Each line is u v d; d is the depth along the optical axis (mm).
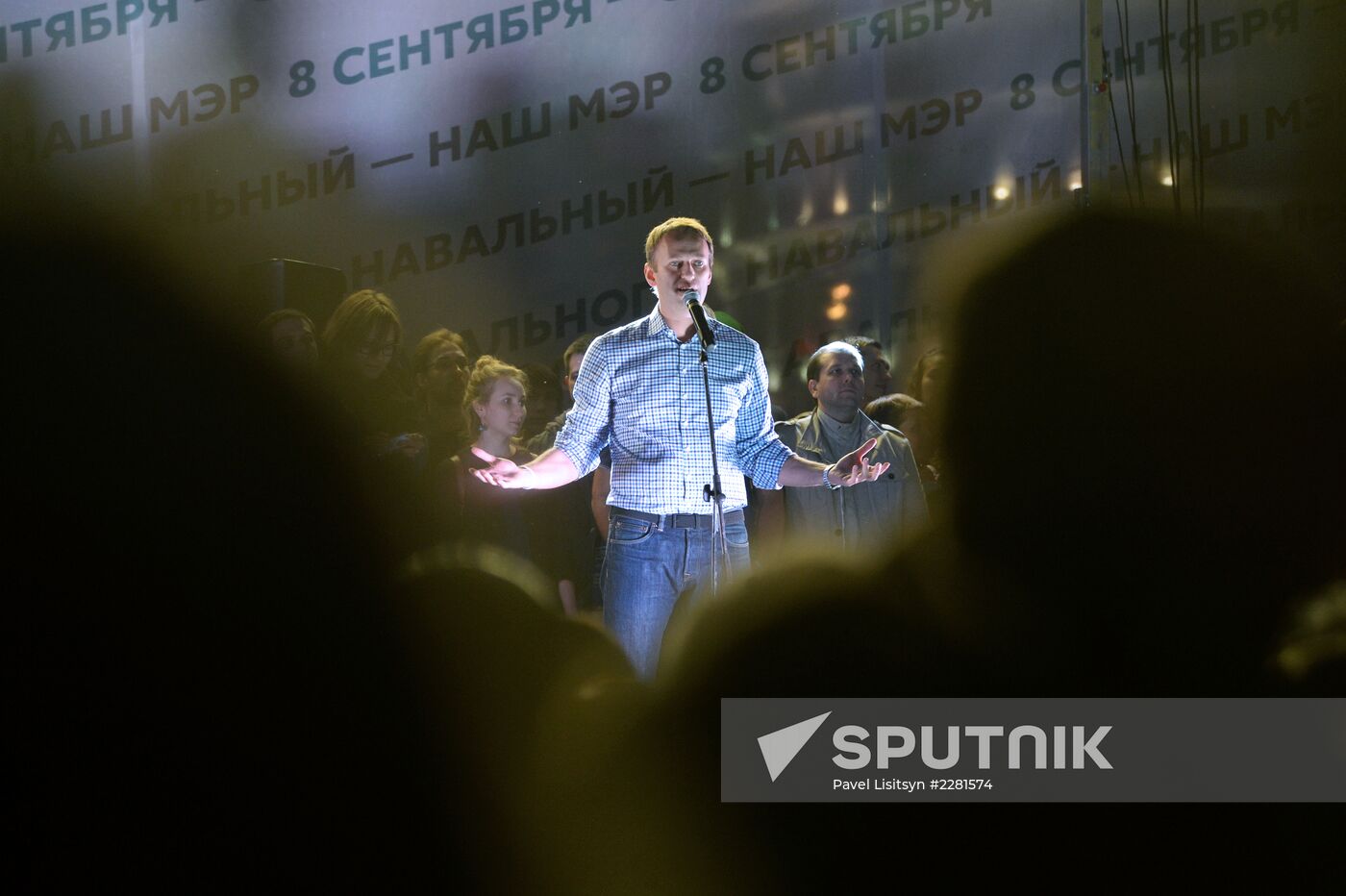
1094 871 799
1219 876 791
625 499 4215
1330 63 7359
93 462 553
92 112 7535
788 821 809
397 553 649
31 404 544
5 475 547
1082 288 723
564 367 6113
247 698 619
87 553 562
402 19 7977
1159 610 756
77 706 598
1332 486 731
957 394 751
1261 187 7359
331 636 619
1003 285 738
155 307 557
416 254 8094
